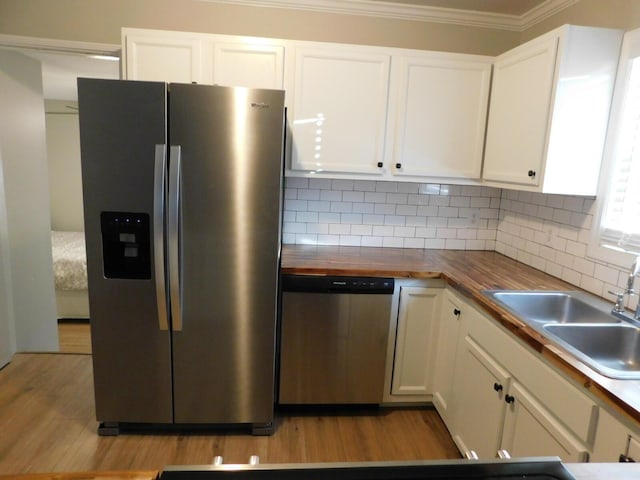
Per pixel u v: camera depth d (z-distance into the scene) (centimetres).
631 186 182
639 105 179
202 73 229
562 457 127
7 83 266
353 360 233
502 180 230
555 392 132
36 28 244
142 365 207
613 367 158
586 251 204
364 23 263
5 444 204
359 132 243
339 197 281
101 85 182
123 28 224
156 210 187
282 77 233
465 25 270
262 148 192
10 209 276
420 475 69
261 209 197
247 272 202
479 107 247
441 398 231
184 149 188
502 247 285
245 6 254
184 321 204
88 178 189
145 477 66
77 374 269
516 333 152
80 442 208
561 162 192
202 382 212
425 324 235
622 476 68
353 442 218
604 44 185
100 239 194
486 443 176
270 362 213
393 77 240
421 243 292
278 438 219
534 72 202
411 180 252
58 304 384
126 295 200
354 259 246
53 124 545
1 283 272
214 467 70
